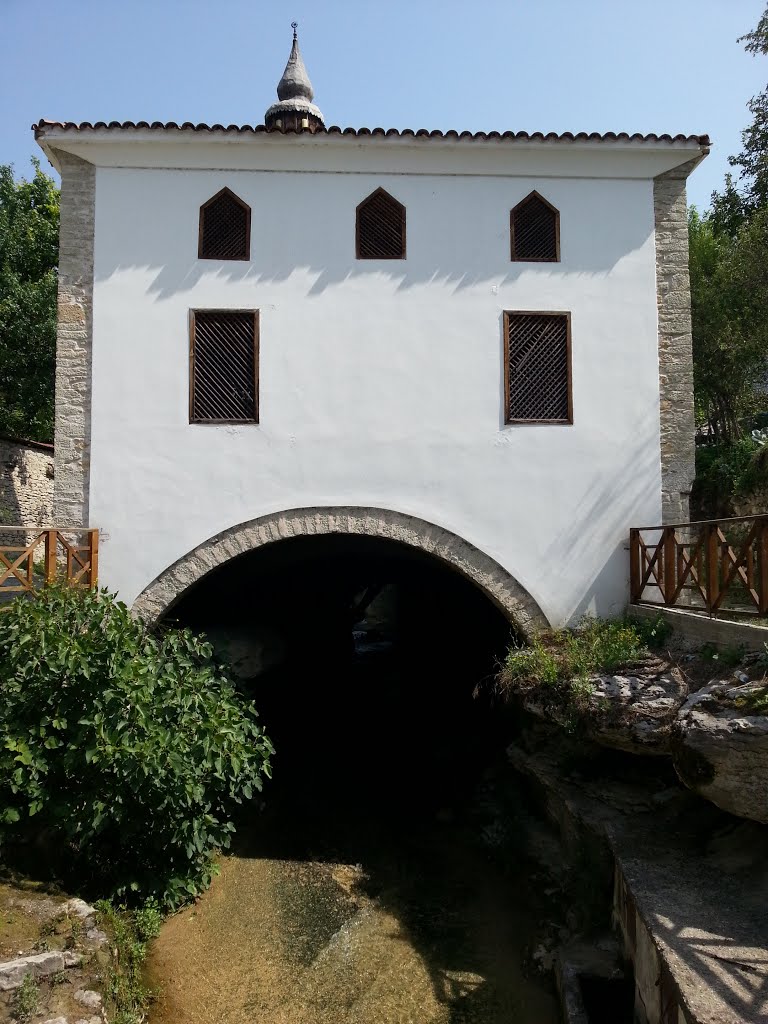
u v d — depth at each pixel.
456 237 9.13
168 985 5.98
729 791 5.38
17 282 16.05
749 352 13.78
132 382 8.80
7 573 7.19
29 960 4.86
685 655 7.28
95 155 8.93
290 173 9.08
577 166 9.22
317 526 8.81
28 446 14.84
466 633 13.61
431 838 9.05
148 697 6.28
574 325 9.16
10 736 5.85
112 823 6.29
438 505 8.91
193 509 8.73
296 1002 6.06
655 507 9.06
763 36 13.46
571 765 7.92
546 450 9.03
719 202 16.52
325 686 14.71
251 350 8.95
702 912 5.05
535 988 6.16
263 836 8.84
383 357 8.98
